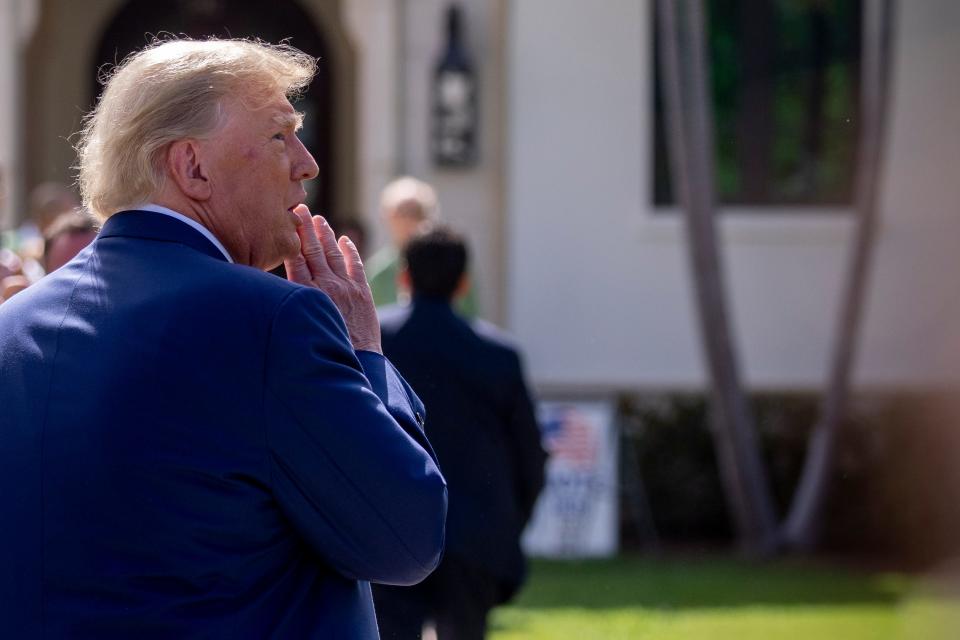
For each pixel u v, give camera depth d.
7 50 21.41
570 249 21.70
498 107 21.70
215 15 23.95
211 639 4.50
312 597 4.85
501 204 21.70
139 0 23.72
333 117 23.72
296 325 4.70
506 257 21.66
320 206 23.77
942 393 19.41
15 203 21.52
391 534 4.71
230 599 4.57
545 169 21.70
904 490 19.33
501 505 9.37
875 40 18.78
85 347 4.74
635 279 21.75
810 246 21.97
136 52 5.54
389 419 4.79
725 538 21.16
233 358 4.62
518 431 9.63
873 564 18.55
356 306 5.35
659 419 21.23
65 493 4.57
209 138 4.95
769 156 22.44
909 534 18.66
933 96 20.98
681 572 18.08
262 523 4.64
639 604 15.88
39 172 23.20
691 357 21.73
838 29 22.41
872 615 15.13
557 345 21.75
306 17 23.92
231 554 4.58
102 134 5.05
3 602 4.59
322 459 4.62
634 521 20.86
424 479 4.74
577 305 21.72
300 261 5.33
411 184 15.23
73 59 23.52
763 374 21.89
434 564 4.88
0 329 4.96
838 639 13.91
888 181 20.66
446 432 9.33
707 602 15.97
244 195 5.01
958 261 20.14
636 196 21.73
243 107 5.00
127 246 4.94
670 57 17.75
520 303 21.69
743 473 19.05
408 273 9.70
